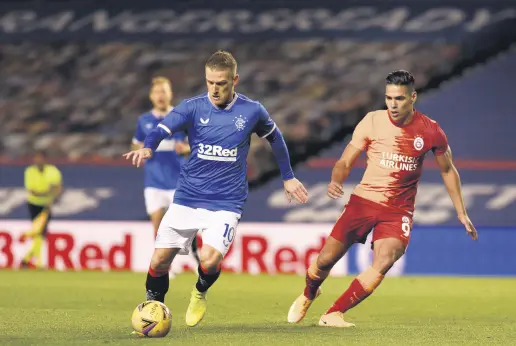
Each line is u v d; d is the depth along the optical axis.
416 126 24.55
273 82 75.19
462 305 34.19
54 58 80.31
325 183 63.34
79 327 24.78
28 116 75.00
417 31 77.44
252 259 48.84
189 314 24.36
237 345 20.83
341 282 44.03
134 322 22.16
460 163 65.25
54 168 50.81
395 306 33.56
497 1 77.31
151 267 23.42
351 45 77.81
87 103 76.06
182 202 23.19
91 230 49.59
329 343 21.50
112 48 80.75
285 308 31.91
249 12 81.19
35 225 49.97
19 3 83.38
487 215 62.06
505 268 49.44
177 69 77.94
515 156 66.31
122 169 65.81
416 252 49.62
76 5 83.06
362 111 71.88
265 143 69.62
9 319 26.92
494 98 68.00
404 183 24.69
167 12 82.00
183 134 39.97
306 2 81.38
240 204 23.34
